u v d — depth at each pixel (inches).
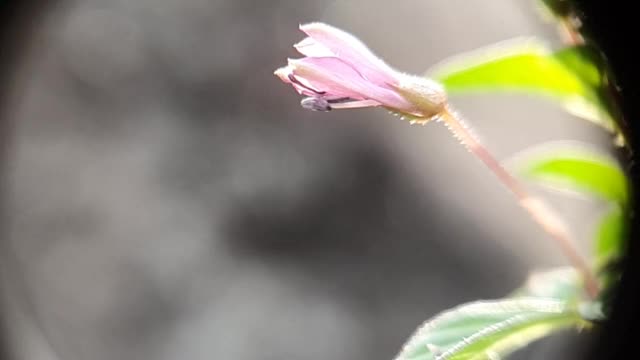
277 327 11.4
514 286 11.1
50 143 12.2
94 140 12.3
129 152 12.3
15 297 11.2
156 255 11.9
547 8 3.7
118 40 12.1
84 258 12.0
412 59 11.7
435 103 4.0
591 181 4.1
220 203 11.9
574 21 3.6
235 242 11.9
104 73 12.2
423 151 11.5
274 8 11.9
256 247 11.8
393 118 11.4
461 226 11.4
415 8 11.6
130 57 12.2
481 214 11.3
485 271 11.3
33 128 12.1
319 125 11.7
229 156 12.0
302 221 11.7
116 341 11.7
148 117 12.3
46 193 12.2
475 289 11.3
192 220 12.0
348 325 11.3
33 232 12.1
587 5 3.5
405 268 11.6
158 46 12.1
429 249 11.5
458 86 4.1
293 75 4.0
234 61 11.9
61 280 11.9
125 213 12.2
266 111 11.9
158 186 12.1
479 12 10.9
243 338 11.4
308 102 4.0
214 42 12.0
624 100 3.5
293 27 11.8
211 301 11.7
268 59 11.9
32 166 12.2
